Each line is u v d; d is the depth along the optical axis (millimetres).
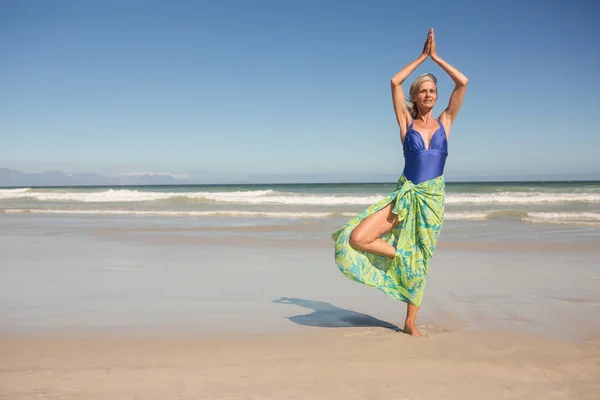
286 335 4465
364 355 3887
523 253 9227
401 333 4473
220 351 4016
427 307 5508
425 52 4469
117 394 3146
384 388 3238
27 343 4250
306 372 3529
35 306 5594
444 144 4324
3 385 3299
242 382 3346
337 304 5723
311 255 9258
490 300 5785
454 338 4309
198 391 3197
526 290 6289
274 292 6348
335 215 17516
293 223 15039
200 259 8914
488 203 23312
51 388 3250
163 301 5836
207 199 27156
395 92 4465
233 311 5379
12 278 7262
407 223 4273
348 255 4277
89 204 26172
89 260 8844
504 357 3814
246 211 19734
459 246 10086
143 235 12422
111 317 5113
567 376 3436
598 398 3080
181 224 15062
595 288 6363
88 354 3951
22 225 15422
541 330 4547
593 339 4270
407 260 4301
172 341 4301
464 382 3334
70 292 6320
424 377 3424
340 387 3256
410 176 4340
